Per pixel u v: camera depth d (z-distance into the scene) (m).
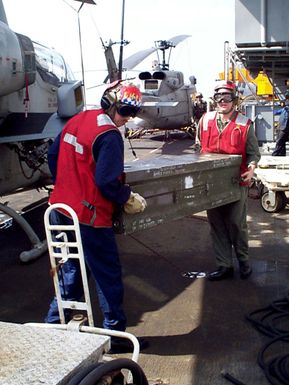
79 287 3.22
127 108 3.11
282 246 5.85
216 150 4.64
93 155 3.04
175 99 19.78
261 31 9.61
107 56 12.85
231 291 4.49
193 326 3.82
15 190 6.76
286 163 7.61
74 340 1.86
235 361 3.29
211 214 4.70
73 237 3.12
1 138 5.35
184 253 5.66
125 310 4.12
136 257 5.52
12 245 6.12
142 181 3.29
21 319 4.01
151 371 3.18
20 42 5.06
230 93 4.55
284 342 3.52
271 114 12.62
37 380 1.58
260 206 7.96
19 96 6.05
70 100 6.12
